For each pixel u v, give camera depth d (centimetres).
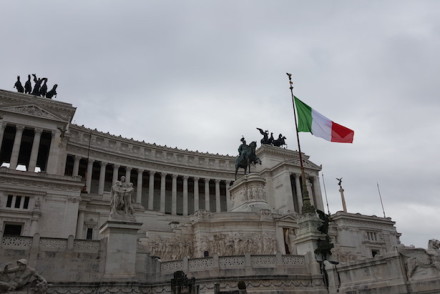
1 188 5472
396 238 9675
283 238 6028
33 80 9294
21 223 5428
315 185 10938
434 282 2241
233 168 11700
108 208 6625
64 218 5775
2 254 2794
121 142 10200
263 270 2994
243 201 7088
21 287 2148
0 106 7300
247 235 5866
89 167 9262
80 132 9369
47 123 7638
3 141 8125
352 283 2795
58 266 2903
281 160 11400
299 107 3838
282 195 10450
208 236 5741
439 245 2444
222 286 2895
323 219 3291
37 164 8794
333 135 3691
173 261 3127
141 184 10075
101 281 2928
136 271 3100
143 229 6200
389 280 2512
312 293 2977
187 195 10894
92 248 3084
